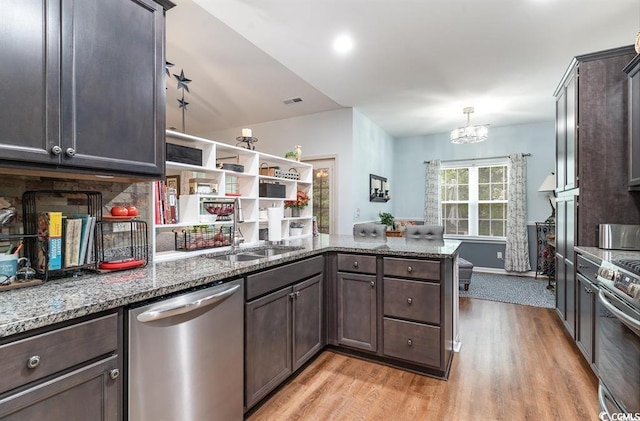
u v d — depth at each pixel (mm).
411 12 2340
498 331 3080
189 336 1414
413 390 2098
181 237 2312
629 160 2352
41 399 970
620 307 1600
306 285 2295
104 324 1138
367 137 5078
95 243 1589
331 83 3660
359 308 2480
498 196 5754
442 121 5234
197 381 1451
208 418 1503
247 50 2891
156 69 1643
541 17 2398
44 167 1246
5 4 1133
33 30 1198
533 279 5215
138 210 1905
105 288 1292
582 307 2416
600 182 2482
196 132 5926
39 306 1054
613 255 2129
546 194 5340
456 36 2670
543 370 2336
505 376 2260
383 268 2385
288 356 2105
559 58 3045
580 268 2434
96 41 1389
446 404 1950
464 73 3389
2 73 1122
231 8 2277
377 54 2971
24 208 1482
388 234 5199
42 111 1216
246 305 1762
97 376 1116
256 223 2855
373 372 2324
